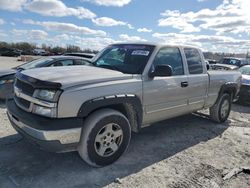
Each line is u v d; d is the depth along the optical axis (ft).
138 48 15.08
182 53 16.38
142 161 13.17
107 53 16.19
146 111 13.91
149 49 14.61
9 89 23.81
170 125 19.84
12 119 12.34
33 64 26.13
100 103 11.41
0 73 24.18
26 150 13.52
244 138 17.81
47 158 12.77
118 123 12.31
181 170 12.46
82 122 11.03
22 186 10.30
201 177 11.89
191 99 16.96
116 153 12.60
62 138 10.57
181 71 16.21
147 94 13.61
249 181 11.85
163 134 17.65
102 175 11.50
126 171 12.01
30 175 11.14
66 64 26.45
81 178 11.14
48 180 10.84
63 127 10.51
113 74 12.73
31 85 11.27
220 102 20.42
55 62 25.86
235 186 11.33
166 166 12.79
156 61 14.38
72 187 10.46
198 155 14.39
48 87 10.61
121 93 12.24
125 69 13.98
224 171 12.59
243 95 29.63
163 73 13.30
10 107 12.66
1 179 10.69
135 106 13.08
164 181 11.34
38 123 10.46
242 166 13.25
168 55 15.38
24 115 11.27
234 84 21.11
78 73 12.32
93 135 11.43
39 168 11.78
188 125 20.10
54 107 10.47
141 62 14.02
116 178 11.24
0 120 18.45
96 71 13.09
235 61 59.77
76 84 11.01
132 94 12.74
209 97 18.81
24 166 11.88
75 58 27.09
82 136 11.32
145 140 16.28
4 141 14.53
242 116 24.85
